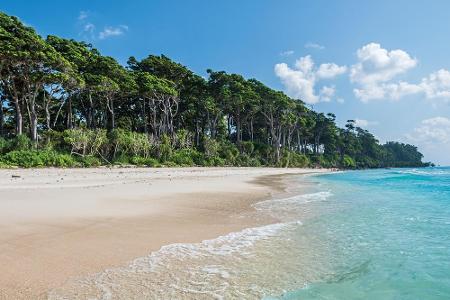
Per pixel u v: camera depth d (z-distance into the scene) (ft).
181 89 205.26
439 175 174.19
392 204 48.91
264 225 32.81
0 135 139.44
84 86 139.33
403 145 625.82
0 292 15.74
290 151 277.64
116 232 27.63
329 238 27.76
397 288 17.37
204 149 197.36
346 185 92.17
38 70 122.01
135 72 180.96
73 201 42.32
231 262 21.24
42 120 169.17
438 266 20.85
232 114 253.65
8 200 41.14
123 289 16.56
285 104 253.65
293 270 19.98
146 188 63.62
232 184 85.10
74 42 150.00
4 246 22.52
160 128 189.57
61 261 20.27
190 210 39.99
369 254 23.34
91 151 133.80
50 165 107.86
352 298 16.12
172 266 20.16
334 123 352.90
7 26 111.75
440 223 34.30
